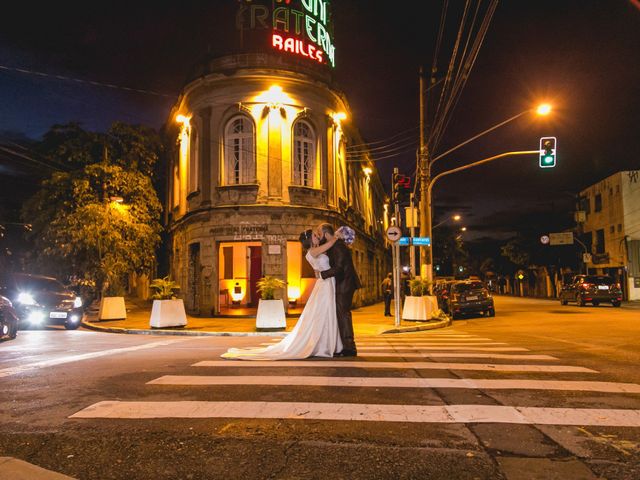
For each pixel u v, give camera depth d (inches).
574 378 201.6
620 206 1382.9
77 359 276.8
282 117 807.1
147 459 117.6
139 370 228.1
